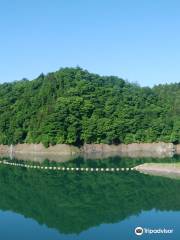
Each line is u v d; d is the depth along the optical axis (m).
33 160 158.00
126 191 91.62
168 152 195.38
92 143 198.88
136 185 97.44
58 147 191.38
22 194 89.81
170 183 98.44
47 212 74.00
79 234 60.53
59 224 66.00
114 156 173.50
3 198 85.75
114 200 83.06
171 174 111.50
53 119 192.38
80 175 115.12
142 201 81.62
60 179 108.94
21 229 63.34
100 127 197.38
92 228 63.47
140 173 114.62
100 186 98.50
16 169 128.75
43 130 195.62
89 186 98.56
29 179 109.25
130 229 62.41
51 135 193.12
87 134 195.12
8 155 186.75
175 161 140.12
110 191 92.06
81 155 182.25
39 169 128.25
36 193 90.94
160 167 119.44
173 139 199.00
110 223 66.06
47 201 83.00
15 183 103.19
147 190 91.56
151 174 112.62
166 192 89.00
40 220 68.56
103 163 141.50
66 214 72.38
